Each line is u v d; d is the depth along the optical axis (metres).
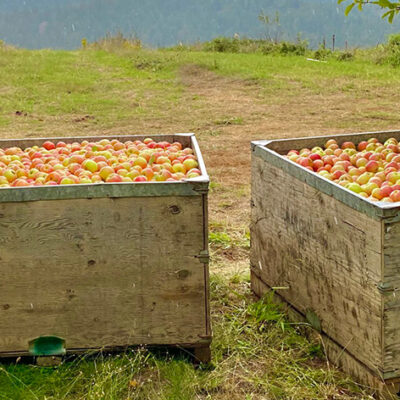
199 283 4.51
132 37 25.03
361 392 4.34
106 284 4.49
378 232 4.15
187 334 4.55
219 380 4.45
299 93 14.88
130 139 5.67
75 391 4.39
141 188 4.41
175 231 4.46
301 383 4.43
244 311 5.07
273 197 5.01
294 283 4.88
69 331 4.53
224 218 6.83
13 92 15.48
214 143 10.80
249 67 17.78
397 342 4.21
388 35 20.33
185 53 20.97
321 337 4.66
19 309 4.50
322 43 20.73
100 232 4.45
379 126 11.76
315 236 4.63
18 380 4.43
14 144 5.66
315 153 5.18
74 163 4.98
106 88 16.05
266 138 11.12
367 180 4.80
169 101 14.54
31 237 4.44
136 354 4.51
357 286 4.33
